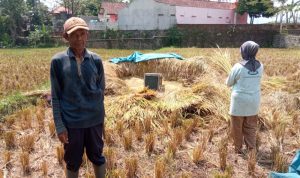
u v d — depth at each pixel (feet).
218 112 24.57
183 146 19.85
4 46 148.36
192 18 167.12
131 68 41.39
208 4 174.09
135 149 19.48
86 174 15.28
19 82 40.40
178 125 23.31
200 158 17.81
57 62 11.74
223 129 22.74
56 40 151.64
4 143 20.40
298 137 21.42
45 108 28.02
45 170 16.29
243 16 179.83
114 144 20.13
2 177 15.96
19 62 65.82
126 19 154.51
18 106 28.32
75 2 192.34
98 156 13.02
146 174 16.42
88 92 11.97
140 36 143.43
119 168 16.89
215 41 140.87
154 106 25.00
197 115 24.72
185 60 39.58
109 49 132.87
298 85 34.96
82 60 11.92
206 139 20.24
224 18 177.88
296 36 125.39
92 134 12.47
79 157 12.56
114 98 27.55
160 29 149.69
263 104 27.17
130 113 23.88
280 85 34.47
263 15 159.12
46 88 33.65
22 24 168.76
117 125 22.15
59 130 11.98
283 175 14.82
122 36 143.84
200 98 25.62
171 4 156.56
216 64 35.35
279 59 67.46
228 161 17.99
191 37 141.38
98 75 12.44
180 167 17.19
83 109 11.94
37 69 52.54
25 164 16.69
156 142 20.47
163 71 40.24
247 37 139.33
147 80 32.83
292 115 25.62
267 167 17.30
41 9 183.21
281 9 143.95
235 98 18.19
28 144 19.24
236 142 18.90
